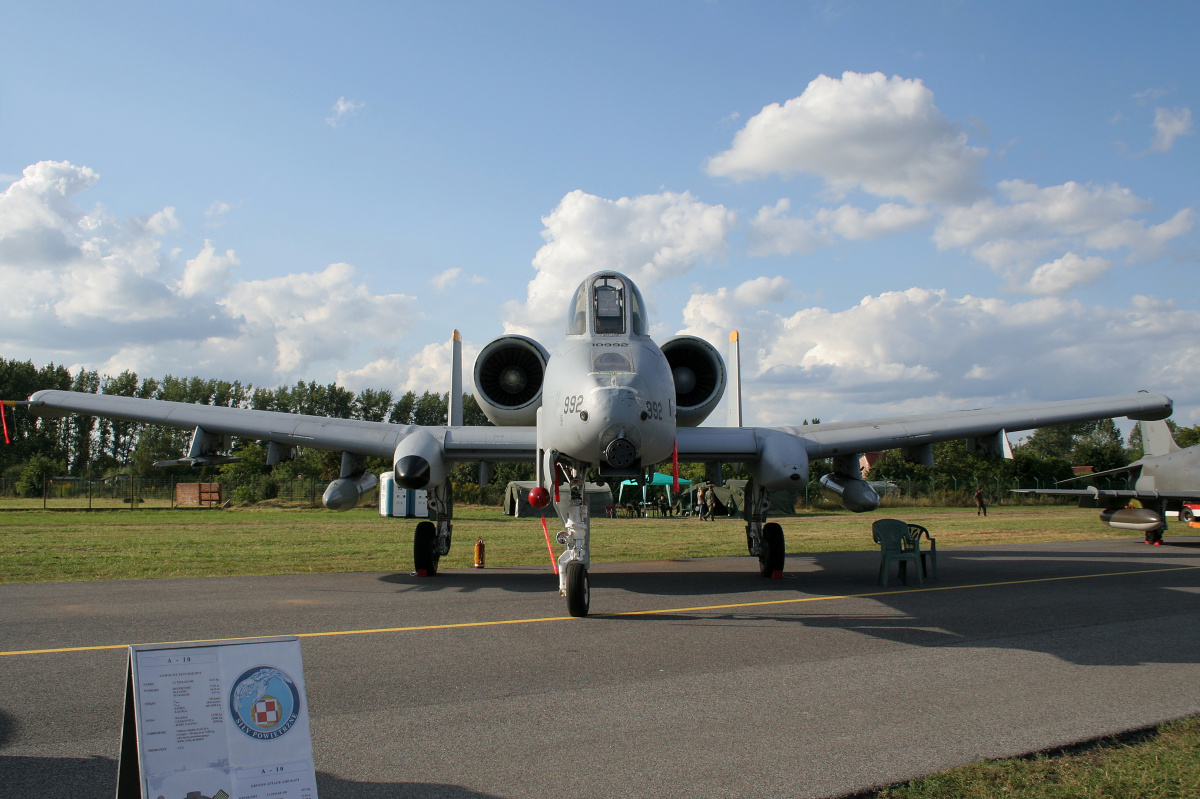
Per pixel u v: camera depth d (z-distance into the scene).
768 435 11.17
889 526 11.75
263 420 12.23
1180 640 7.41
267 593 10.25
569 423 8.27
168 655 3.01
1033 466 55.59
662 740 4.52
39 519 29.27
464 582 11.63
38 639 7.23
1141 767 4.08
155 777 2.85
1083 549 18.39
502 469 57.09
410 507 31.48
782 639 7.43
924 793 3.74
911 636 7.58
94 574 12.22
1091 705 5.24
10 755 4.27
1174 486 21.61
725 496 36.25
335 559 14.70
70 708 5.12
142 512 35.72
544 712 5.05
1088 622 8.38
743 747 4.40
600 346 8.88
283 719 3.16
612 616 8.70
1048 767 4.09
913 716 4.98
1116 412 13.03
